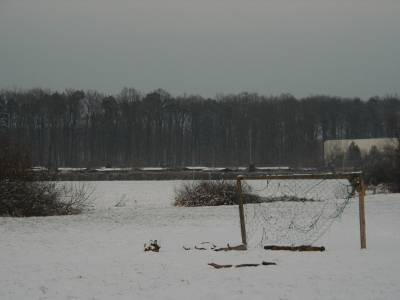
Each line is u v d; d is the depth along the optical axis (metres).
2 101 176.38
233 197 54.91
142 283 16.89
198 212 45.91
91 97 192.00
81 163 186.00
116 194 71.25
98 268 19.98
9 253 24.59
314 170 143.38
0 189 43.81
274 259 20.73
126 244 27.28
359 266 18.84
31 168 47.03
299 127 192.75
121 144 191.00
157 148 193.88
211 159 192.50
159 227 35.06
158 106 195.62
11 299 15.17
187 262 20.73
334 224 34.41
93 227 35.56
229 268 19.20
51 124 182.62
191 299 14.52
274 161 183.50
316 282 16.27
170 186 93.31
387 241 26.38
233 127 196.50
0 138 48.22
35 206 44.59
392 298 14.10
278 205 50.12
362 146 156.62
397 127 87.25
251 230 32.28
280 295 14.70
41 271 19.58
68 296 15.34
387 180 80.06
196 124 198.38
